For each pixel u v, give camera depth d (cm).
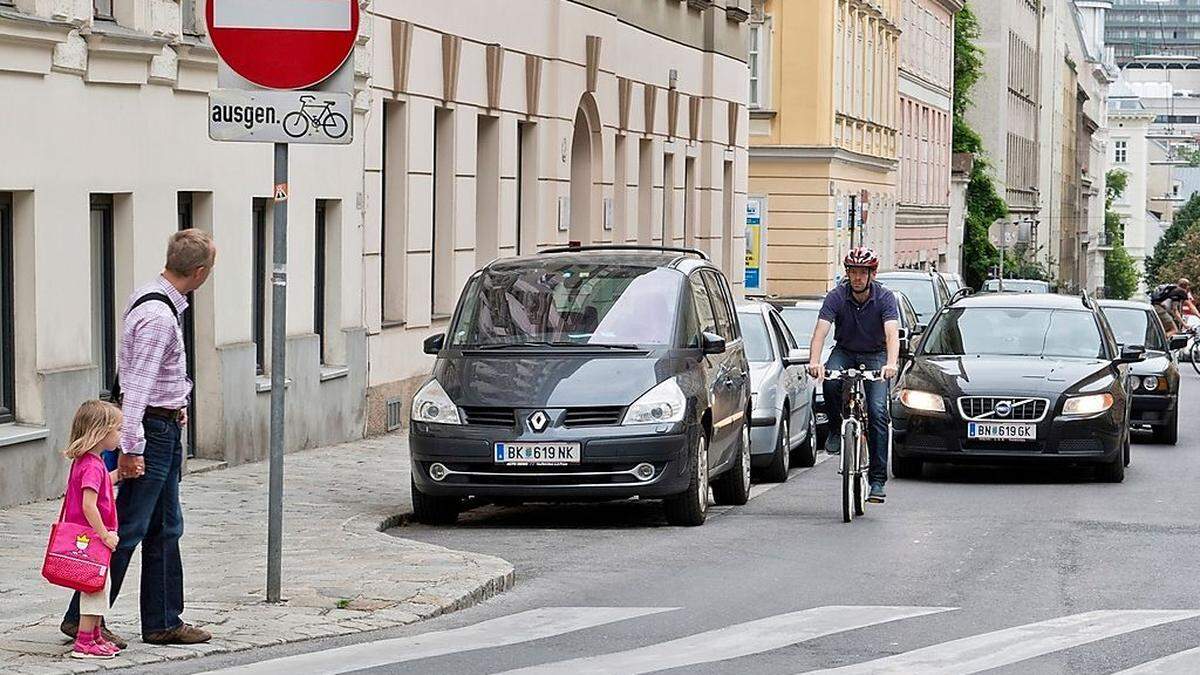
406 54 4784
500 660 1942
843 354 3262
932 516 3250
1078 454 3803
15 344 3080
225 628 2067
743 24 8650
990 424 3803
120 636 2003
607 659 1953
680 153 7725
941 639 2072
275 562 2222
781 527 3089
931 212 15550
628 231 6969
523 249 5975
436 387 3050
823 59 10494
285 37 2108
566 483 2962
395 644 2028
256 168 3922
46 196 3106
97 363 3388
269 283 4075
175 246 1919
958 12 17538
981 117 19825
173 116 3556
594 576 2548
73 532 1875
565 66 6141
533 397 2983
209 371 3741
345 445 4391
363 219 4569
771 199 10562
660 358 3080
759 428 3828
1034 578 2530
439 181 5244
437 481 2995
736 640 2064
